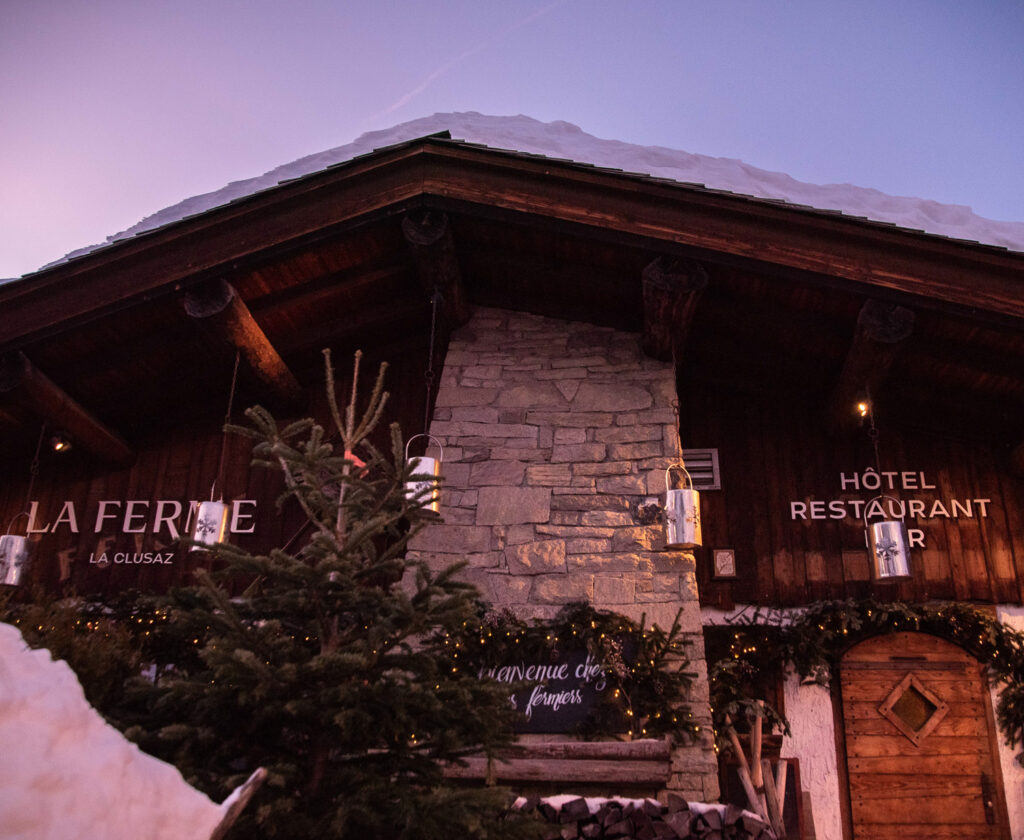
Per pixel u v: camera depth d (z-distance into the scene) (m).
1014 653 6.59
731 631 6.90
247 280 6.48
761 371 7.42
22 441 7.46
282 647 3.63
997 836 6.37
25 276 6.00
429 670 3.84
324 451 4.00
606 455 6.77
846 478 7.25
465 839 3.43
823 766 6.61
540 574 6.41
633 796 5.60
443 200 6.16
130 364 6.92
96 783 1.66
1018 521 6.98
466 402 7.11
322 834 3.22
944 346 6.30
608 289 6.89
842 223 5.66
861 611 6.78
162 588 7.22
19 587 6.47
